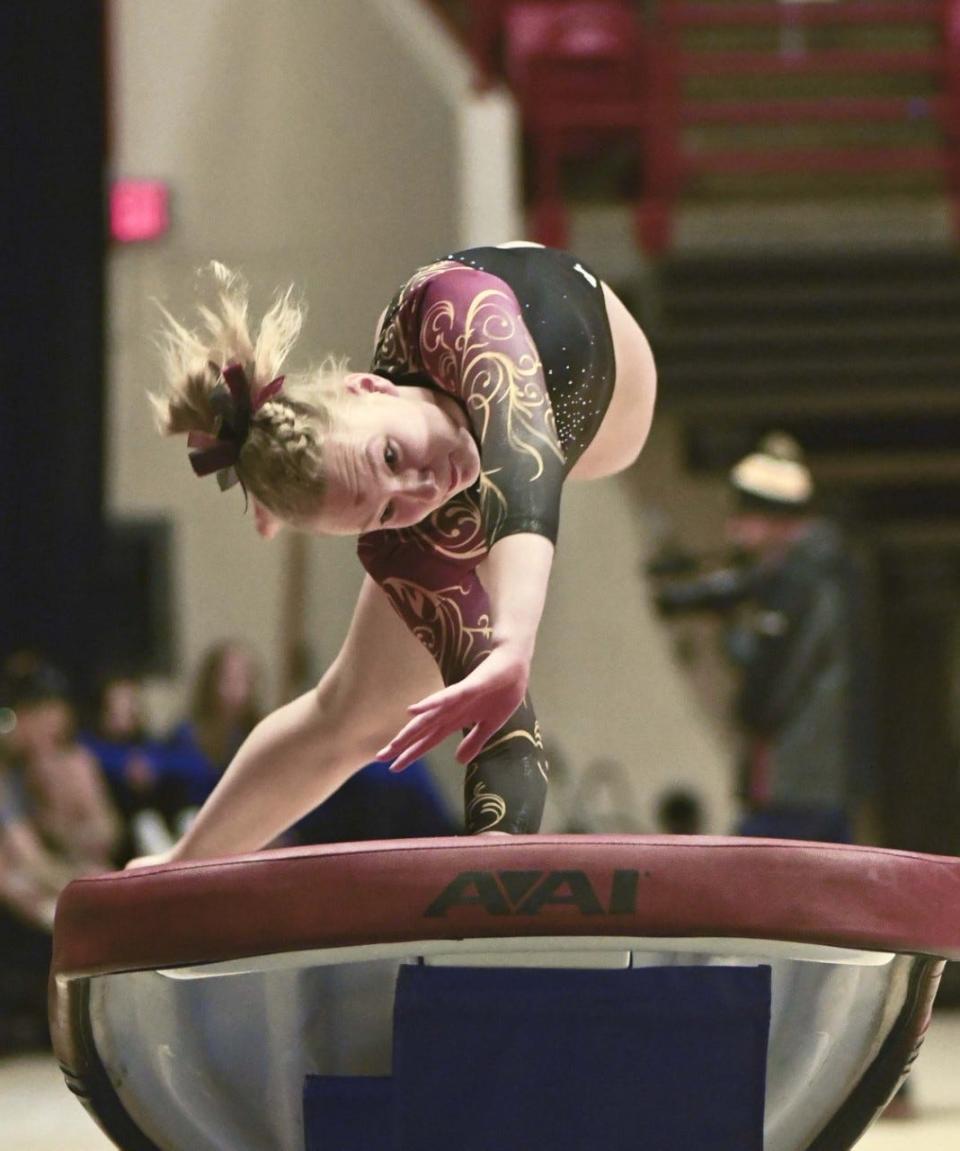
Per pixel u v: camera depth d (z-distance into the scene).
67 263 13.34
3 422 13.29
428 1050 3.23
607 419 4.21
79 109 13.34
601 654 15.72
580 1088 3.22
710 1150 3.23
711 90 17.61
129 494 15.30
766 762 9.23
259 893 3.18
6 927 10.72
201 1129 3.56
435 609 3.85
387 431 3.48
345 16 15.30
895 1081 3.57
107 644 15.15
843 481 19.06
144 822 10.58
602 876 3.12
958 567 20.55
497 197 15.13
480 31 16.22
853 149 17.19
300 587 13.27
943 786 21.19
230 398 3.62
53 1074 10.10
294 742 4.24
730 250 16.39
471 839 3.17
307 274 15.21
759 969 3.26
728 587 9.74
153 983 3.51
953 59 17.34
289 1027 3.48
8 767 10.68
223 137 15.35
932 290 16.70
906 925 3.25
